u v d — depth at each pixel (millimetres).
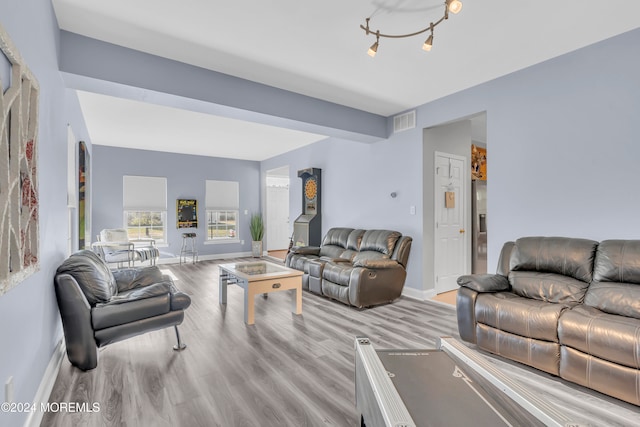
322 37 2758
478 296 2707
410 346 2797
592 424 1768
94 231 6609
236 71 3389
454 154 4836
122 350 2691
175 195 7516
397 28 2617
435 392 1175
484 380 1264
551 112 3111
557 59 3068
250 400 1979
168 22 2533
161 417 1813
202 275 5930
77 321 2275
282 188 9906
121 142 6449
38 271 1812
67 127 3016
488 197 3621
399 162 4688
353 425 1750
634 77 2621
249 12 2412
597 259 2498
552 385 2176
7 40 1248
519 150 3350
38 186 1771
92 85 2896
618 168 2699
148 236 7203
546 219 3145
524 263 2877
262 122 4055
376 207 5090
